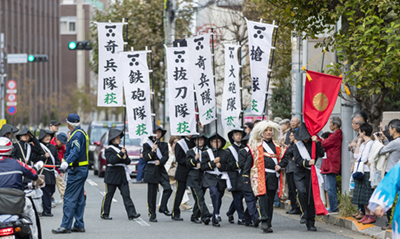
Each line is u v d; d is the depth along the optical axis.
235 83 10.98
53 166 11.68
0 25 58.97
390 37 9.92
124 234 9.35
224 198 15.26
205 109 10.88
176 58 11.08
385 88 11.38
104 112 91.75
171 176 12.80
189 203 14.13
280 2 12.03
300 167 9.76
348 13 10.45
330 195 10.79
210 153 10.23
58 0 85.44
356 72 10.02
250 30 10.98
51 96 80.00
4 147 6.93
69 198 9.50
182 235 9.23
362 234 9.23
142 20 28.02
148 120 11.26
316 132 9.58
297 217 11.39
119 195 15.56
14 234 6.33
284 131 12.59
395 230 5.36
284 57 20.61
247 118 20.42
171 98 11.04
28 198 7.37
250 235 9.18
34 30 72.69
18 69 60.88
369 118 11.68
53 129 13.66
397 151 8.65
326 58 16.86
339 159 10.77
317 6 11.40
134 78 11.33
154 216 10.89
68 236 9.15
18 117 59.09
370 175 9.12
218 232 9.53
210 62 10.95
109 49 11.57
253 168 9.57
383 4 10.16
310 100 9.66
